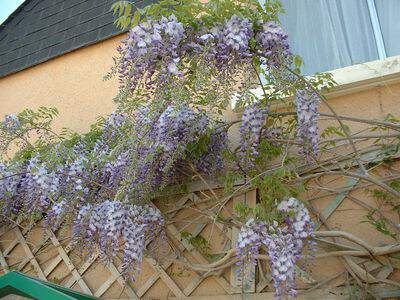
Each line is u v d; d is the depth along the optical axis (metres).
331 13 3.55
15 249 3.99
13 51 5.21
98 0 4.98
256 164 3.08
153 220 3.11
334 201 3.00
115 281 3.48
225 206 3.24
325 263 2.87
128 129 3.12
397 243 2.69
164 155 3.09
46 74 4.76
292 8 3.67
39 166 3.23
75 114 4.41
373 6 3.43
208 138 3.18
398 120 2.88
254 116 3.02
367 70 3.11
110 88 4.32
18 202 3.82
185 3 2.68
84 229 3.14
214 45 2.57
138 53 2.49
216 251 3.20
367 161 2.98
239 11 2.67
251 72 2.67
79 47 4.61
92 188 3.30
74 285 3.63
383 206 2.89
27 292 2.10
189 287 3.19
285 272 2.34
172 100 2.65
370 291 2.71
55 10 5.31
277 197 2.57
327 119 3.16
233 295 3.02
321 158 3.09
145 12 2.72
